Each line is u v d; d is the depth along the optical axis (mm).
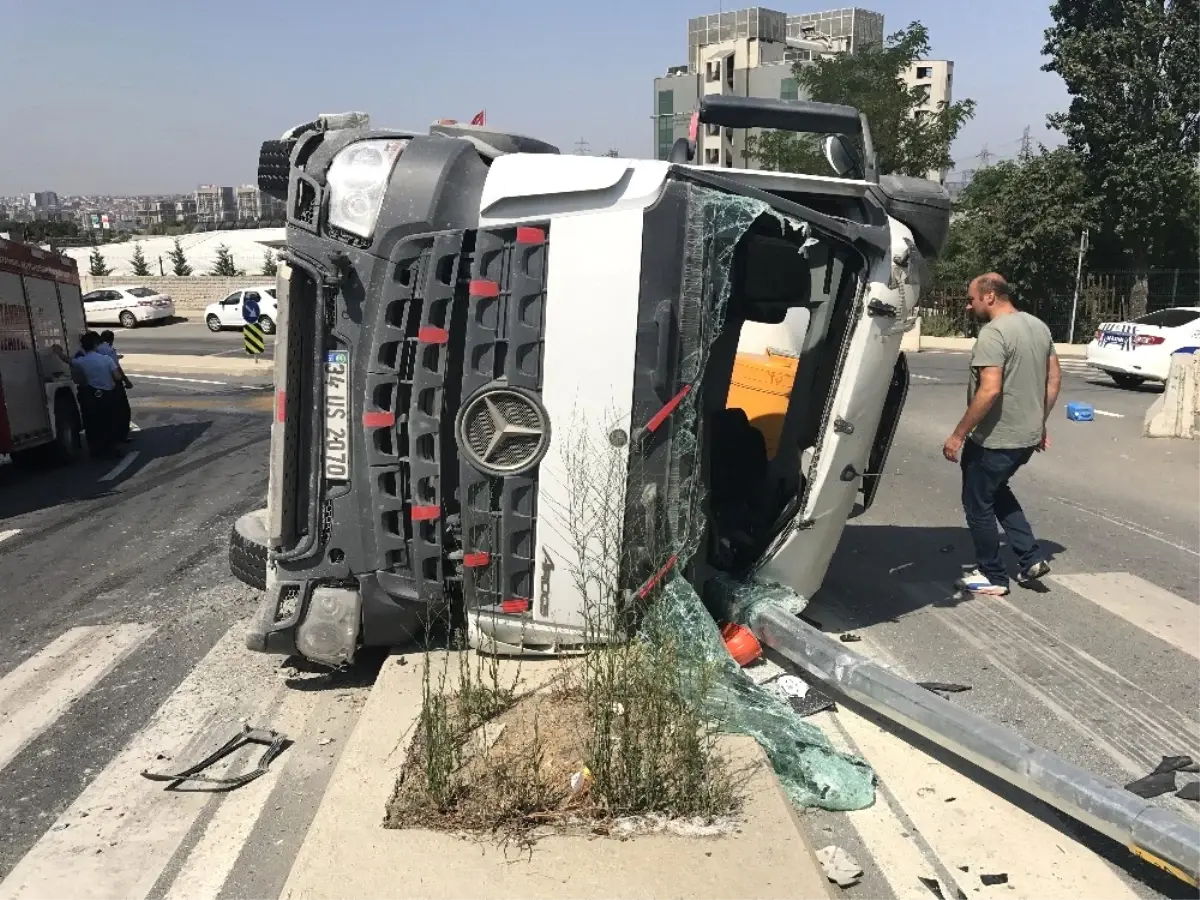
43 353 11203
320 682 4645
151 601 6168
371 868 2830
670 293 3814
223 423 14766
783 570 4547
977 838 3336
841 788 3508
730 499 5055
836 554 6785
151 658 5141
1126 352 16375
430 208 3830
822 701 4246
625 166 3820
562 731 3525
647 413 3848
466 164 3924
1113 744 4051
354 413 3957
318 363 3932
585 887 2752
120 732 4277
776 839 2967
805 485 4426
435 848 2922
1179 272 26016
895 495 8672
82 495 9812
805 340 4953
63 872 3246
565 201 3797
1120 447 10766
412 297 3863
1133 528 7445
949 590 5992
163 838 3436
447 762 3184
